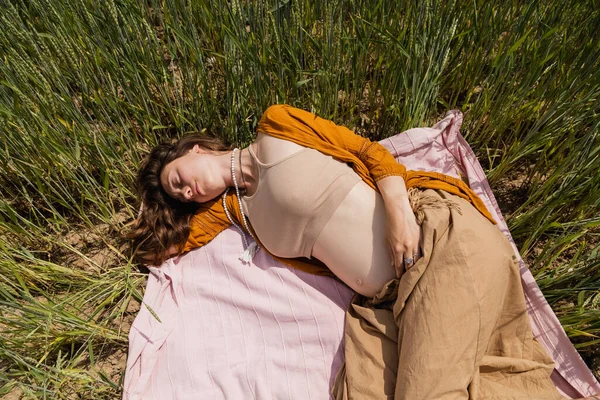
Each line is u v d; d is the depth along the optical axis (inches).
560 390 63.2
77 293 72.2
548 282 68.3
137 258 79.7
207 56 95.2
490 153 87.5
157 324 71.6
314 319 69.5
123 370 71.1
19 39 79.0
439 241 60.2
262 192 68.9
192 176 72.4
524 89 78.7
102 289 77.2
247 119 85.8
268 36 81.7
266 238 71.4
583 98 72.3
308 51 90.5
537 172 83.1
